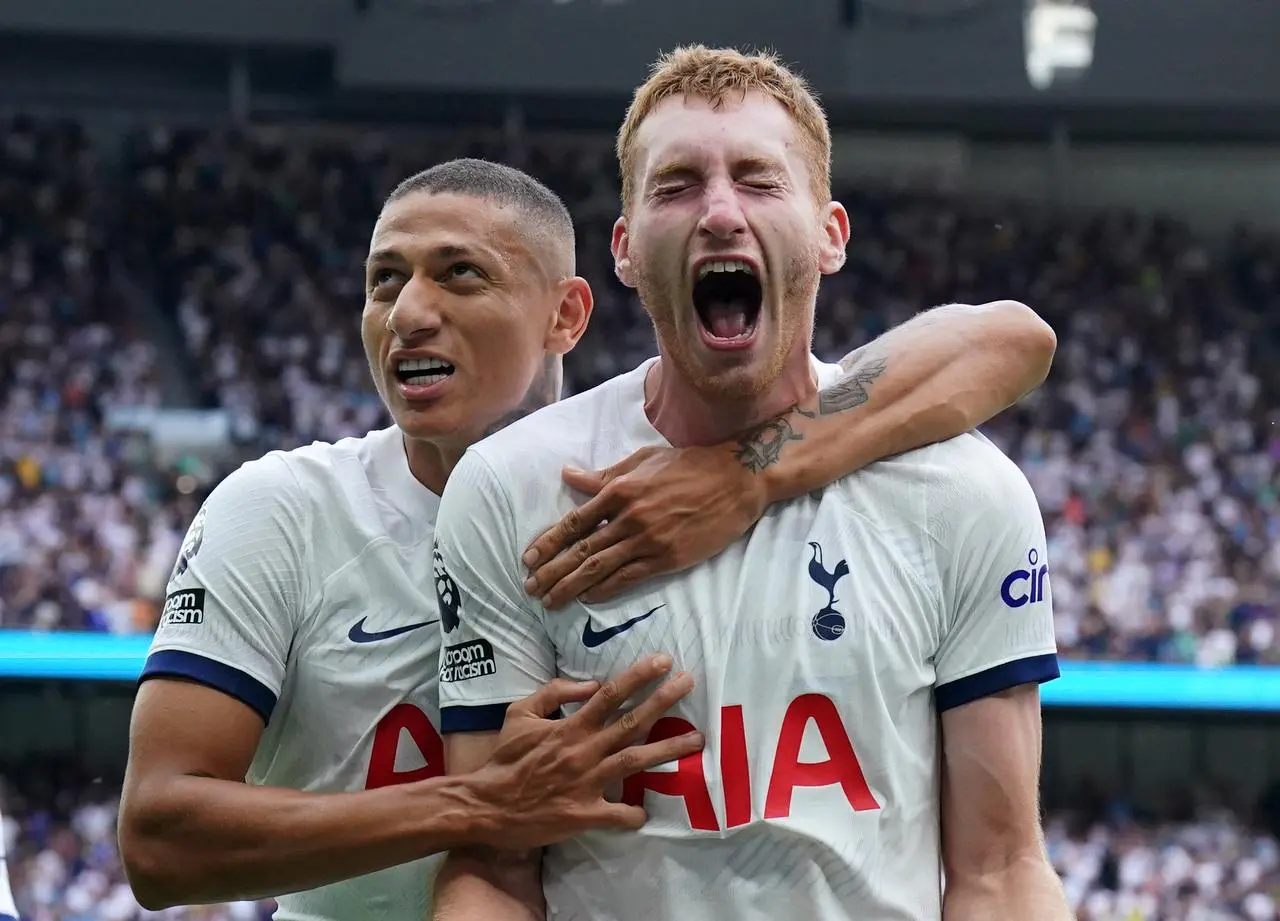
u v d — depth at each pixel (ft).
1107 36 64.23
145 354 56.13
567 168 64.08
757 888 6.71
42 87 62.90
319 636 8.34
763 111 7.26
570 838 7.04
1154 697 38.29
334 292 60.23
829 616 6.92
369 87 62.85
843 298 63.52
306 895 8.69
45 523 48.26
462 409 8.57
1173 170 67.77
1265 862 38.04
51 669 34.88
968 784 7.14
